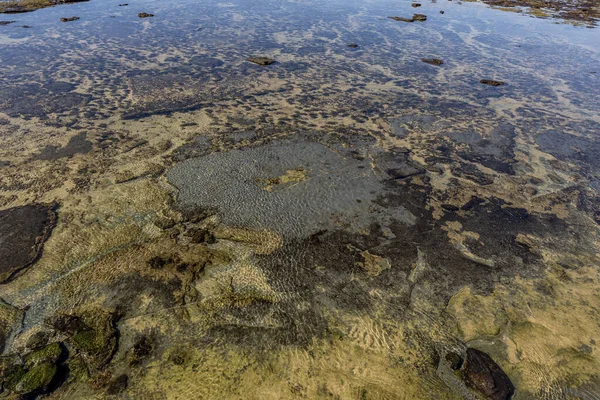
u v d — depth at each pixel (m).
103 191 6.24
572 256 5.59
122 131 8.03
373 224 5.93
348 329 4.47
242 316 4.53
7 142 7.48
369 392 3.88
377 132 8.48
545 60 13.67
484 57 13.83
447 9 20.70
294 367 4.06
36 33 14.58
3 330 4.26
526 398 3.93
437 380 4.04
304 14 18.78
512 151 8.02
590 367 4.20
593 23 18.39
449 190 6.76
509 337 4.47
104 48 13.27
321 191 6.50
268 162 7.16
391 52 13.98
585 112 9.87
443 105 9.98
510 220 6.18
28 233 5.39
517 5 21.73
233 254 5.29
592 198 6.75
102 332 4.27
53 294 4.65
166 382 3.88
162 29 15.61
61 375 3.90
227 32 15.52
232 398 3.77
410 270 5.24
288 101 9.80
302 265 5.20
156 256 5.18
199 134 8.02
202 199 6.17
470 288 5.04
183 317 4.48
